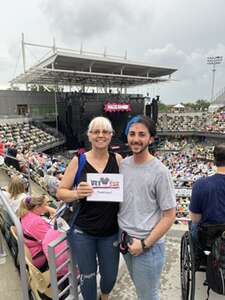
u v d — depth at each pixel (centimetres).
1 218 356
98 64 3120
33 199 311
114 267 224
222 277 218
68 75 3134
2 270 312
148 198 190
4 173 1027
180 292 287
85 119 2639
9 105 2756
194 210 248
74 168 204
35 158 1430
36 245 274
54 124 3073
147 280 201
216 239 224
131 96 3222
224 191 235
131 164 197
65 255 231
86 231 206
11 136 2234
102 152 201
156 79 3747
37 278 225
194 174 2317
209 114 4069
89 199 196
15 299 267
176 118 4138
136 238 192
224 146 238
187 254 261
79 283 240
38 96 2986
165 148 3738
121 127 2767
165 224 187
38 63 2994
